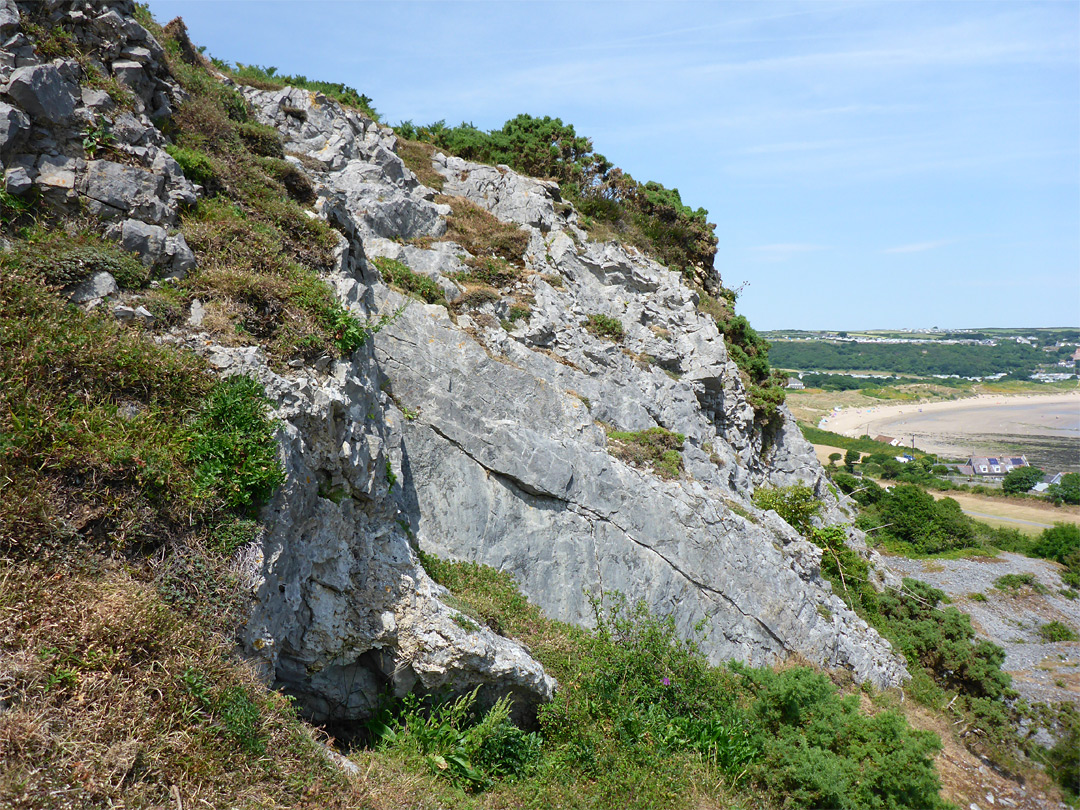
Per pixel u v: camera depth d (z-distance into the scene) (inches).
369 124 803.4
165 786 229.3
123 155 368.2
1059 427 6122.1
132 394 299.9
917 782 467.2
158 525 278.5
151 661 248.8
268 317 378.0
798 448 1181.7
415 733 386.6
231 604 285.9
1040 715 791.7
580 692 464.4
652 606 614.9
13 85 325.4
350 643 384.2
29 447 258.7
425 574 440.5
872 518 1818.4
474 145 1034.7
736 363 1101.1
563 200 958.4
